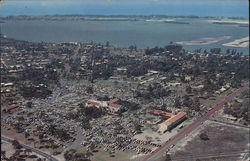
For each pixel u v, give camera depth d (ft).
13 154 625.41
